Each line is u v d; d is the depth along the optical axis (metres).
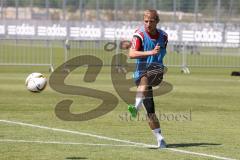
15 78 56.12
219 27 70.00
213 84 53.44
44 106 37.47
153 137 27.11
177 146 25.00
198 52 77.62
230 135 28.00
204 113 35.69
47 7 83.69
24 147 24.06
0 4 80.94
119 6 85.00
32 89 25.59
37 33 70.00
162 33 24.92
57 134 27.45
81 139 26.23
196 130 29.44
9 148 23.77
